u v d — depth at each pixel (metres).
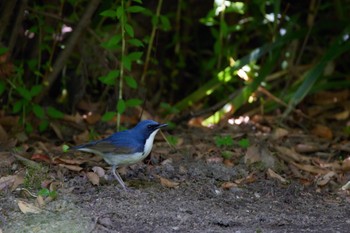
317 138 13.13
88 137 12.41
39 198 9.12
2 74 12.16
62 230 8.36
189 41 16.17
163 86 15.73
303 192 10.38
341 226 8.98
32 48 13.39
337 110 14.64
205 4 15.69
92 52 13.23
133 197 9.54
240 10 13.27
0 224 8.52
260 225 8.91
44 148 11.45
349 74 15.52
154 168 10.73
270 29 14.70
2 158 10.61
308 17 15.10
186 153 11.58
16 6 12.48
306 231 8.73
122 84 12.52
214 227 8.73
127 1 12.04
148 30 14.34
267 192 10.23
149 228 8.55
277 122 13.79
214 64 15.45
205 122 13.65
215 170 10.70
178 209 9.27
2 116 12.60
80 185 9.83
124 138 9.82
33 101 12.58
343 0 15.41
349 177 11.05
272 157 11.18
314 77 13.12
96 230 8.41
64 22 12.49
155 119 13.43
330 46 14.34
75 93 14.02
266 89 14.52
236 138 12.63
